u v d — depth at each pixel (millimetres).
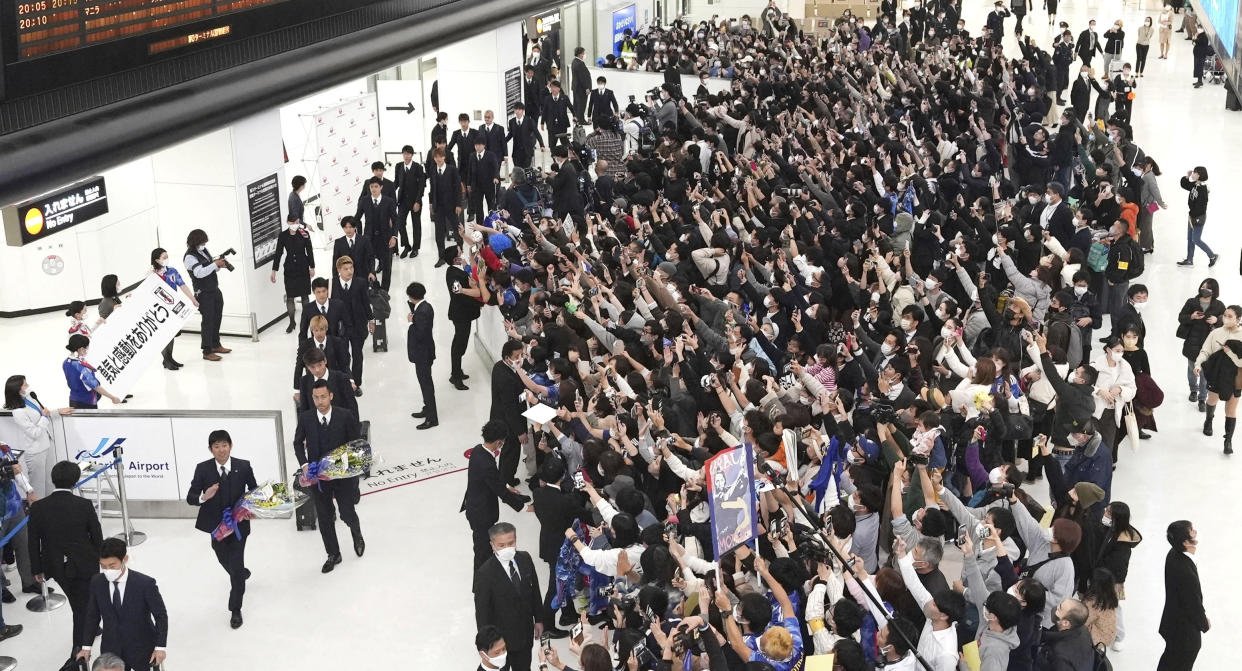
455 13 10344
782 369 11922
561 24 29859
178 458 11461
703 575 8102
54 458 11453
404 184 19250
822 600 7672
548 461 9242
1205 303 13516
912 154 20188
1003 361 10930
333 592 10531
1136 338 12148
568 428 10273
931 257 15336
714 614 7441
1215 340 12727
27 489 10359
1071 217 16422
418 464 12828
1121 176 19547
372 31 9062
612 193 18578
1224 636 9812
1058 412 11125
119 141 6602
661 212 16750
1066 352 12328
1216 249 19359
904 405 10633
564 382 10352
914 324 12203
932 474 9336
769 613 7203
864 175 18328
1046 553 8812
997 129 22188
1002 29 37406
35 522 9164
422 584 10648
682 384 10867
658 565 7672
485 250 14711
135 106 6727
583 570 9352
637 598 7848
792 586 7688
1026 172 21750
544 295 12703
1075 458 10531
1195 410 13969
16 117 6090
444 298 17891
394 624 10062
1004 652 7371
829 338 12375
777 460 9375
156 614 8391
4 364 15453
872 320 12594
